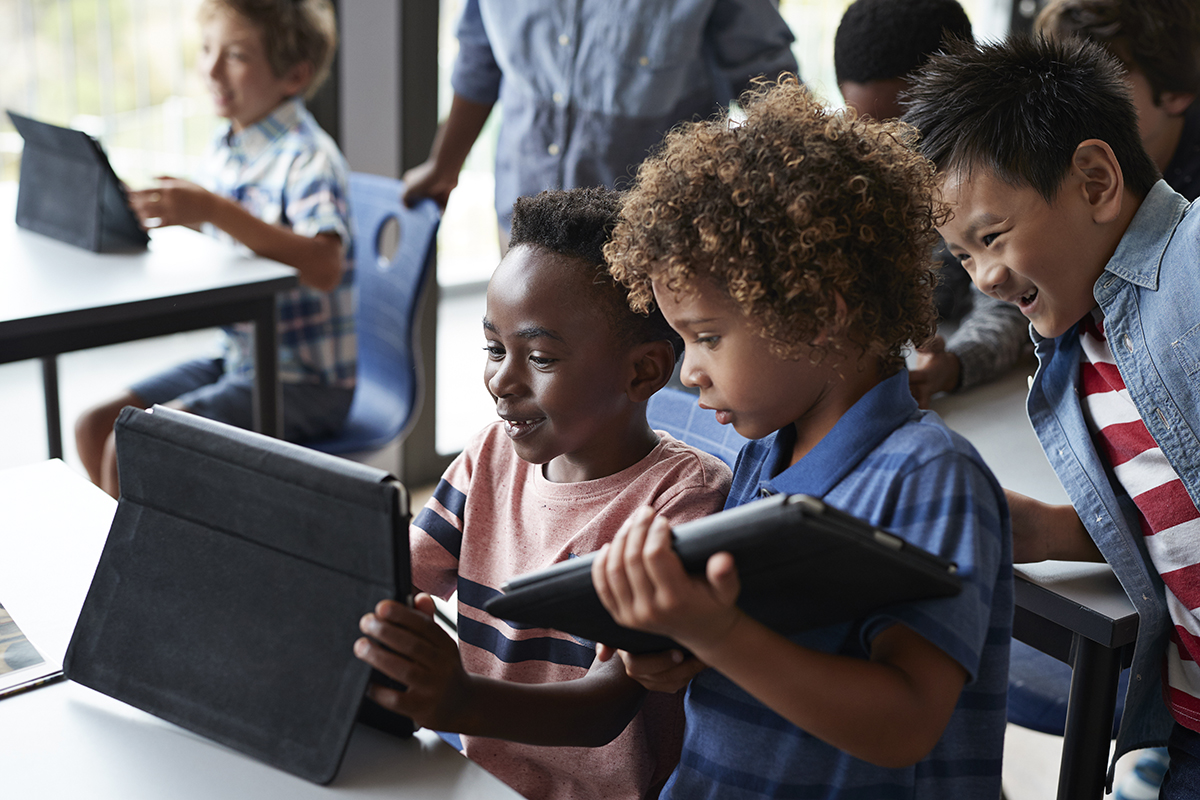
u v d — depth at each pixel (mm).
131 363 3447
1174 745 1163
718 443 1180
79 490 1167
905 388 807
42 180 1963
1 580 990
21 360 1585
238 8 2135
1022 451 1396
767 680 647
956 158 1042
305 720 737
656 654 816
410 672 711
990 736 795
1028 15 3387
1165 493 1072
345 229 2158
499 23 2201
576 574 669
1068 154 1018
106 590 814
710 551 602
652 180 772
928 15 1594
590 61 2135
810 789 804
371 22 2598
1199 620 1064
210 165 2322
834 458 783
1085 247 1062
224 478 753
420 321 2861
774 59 2164
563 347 923
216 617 771
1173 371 1052
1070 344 1168
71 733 784
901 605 691
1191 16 1438
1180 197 1080
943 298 1824
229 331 2186
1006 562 771
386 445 2162
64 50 3295
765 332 718
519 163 2283
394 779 758
